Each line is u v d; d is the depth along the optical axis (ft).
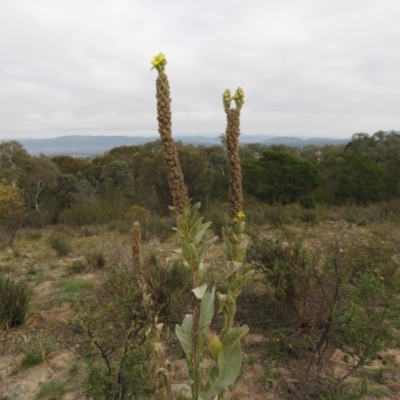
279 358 13.60
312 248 20.75
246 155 121.80
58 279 26.32
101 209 65.82
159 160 86.12
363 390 11.58
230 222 4.93
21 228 63.57
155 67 4.48
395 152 118.11
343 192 73.36
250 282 17.78
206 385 4.60
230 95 4.94
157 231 45.50
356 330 11.53
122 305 12.49
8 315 17.70
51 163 119.55
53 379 13.33
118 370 10.40
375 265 15.31
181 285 18.16
